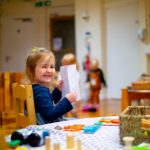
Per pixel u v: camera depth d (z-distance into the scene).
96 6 7.26
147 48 6.55
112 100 6.96
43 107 1.53
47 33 8.56
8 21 8.88
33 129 1.14
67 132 1.22
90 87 6.29
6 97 3.08
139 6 6.64
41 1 8.49
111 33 7.20
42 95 1.56
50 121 1.50
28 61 1.71
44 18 8.53
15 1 8.76
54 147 0.91
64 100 1.49
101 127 1.31
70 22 8.43
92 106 5.64
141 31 6.58
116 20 7.10
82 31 7.50
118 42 7.11
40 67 1.67
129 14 6.89
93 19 7.32
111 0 7.11
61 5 8.29
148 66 6.62
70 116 4.11
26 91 1.53
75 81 1.59
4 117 3.04
